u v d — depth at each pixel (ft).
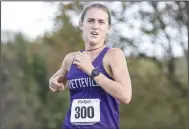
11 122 84.74
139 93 76.48
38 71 89.10
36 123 85.92
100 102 13.98
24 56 88.53
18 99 86.12
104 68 14.02
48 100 88.94
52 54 79.46
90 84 14.02
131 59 68.95
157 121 77.77
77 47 66.49
